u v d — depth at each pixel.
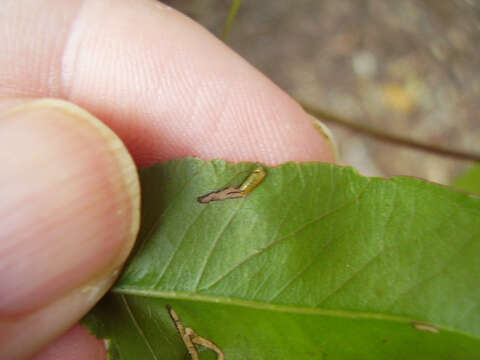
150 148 0.05
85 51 0.05
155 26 0.05
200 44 0.05
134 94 0.05
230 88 0.05
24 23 0.05
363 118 0.10
